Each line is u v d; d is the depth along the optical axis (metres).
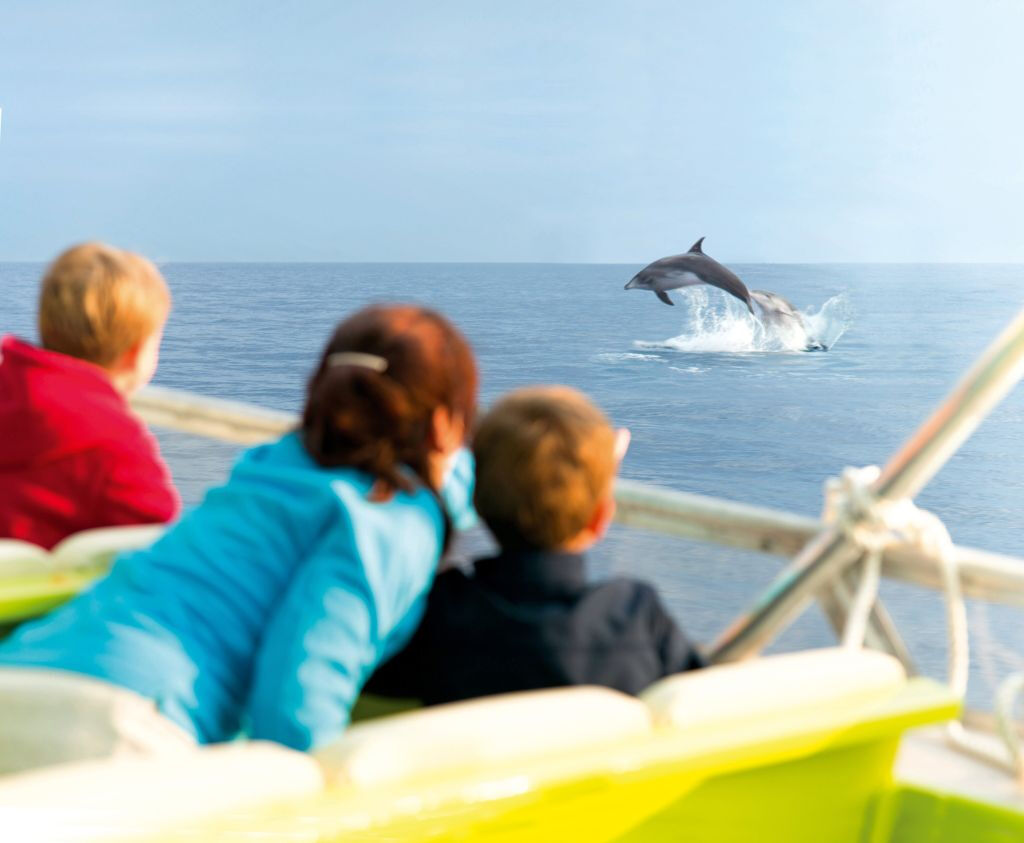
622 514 3.59
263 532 2.29
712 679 2.09
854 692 2.23
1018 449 81.69
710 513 3.43
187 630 2.23
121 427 3.02
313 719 2.09
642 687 2.33
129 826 1.51
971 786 3.20
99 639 2.21
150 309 3.13
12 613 2.57
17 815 1.48
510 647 2.29
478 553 3.11
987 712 3.30
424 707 2.38
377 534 2.21
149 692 2.15
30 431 2.96
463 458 2.78
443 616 2.34
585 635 2.31
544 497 2.32
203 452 4.68
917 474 3.03
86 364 3.04
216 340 139.12
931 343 159.25
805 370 123.12
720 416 91.56
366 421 2.30
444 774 1.74
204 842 1.52
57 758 2.04
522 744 1.81
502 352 133.62
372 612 2.18
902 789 2.47
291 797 1.63
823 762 2.22
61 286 3.04
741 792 2.09
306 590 2.18
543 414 2.35
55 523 2.98
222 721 2.24
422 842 1.67
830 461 75.31
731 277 51.03
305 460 2.36
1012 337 2.79
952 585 3.15
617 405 96.25
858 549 3.14
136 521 3.04
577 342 146.25
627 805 1.94
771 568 3.35
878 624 3.32
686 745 1.92
